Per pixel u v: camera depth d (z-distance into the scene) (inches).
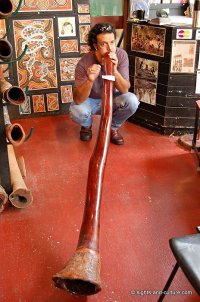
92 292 62.2
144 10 150.1
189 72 131.5
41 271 76.4
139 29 136.6
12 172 101.1
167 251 82.2
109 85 106.9
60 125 150.6
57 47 152.9
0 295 70.6
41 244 84.0
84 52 156.9
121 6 161.5
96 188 79.7
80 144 133.9
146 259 79.7
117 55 122.3
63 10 150.4
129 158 124.0
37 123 152.2
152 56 135.4
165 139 138.9
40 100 156.3
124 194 103.4
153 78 137.8
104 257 80.0
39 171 115.3
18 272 76.0
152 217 93.7
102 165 86.4
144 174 114.1
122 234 87.4
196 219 93.3
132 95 127.3
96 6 159.0
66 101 160.1
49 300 69.7
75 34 153.9
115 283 73.4
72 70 157.3
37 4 146.4
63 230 88.7
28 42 148.3
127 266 77.7
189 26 127.6
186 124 139.4
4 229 88.5
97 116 159.5
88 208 75.0
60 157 124.2
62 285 62.4
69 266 62.4
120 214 94.7
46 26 149.3
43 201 99.9
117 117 130.1
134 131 145.5
